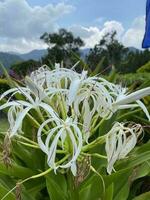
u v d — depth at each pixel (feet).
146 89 1.74
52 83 1.88
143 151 1.95
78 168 1.56
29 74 2.26
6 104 1.74
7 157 1.68
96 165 1.92
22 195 1.81
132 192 2.06
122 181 1.77
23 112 1.68
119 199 1.76
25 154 2.09
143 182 2.16
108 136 1.64
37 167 2.09
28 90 1.82
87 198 1.77
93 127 1.77
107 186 1.73
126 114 2.29
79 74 1.90
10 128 1.73
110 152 1.63
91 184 1.75
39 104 1.70
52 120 1.61
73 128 1.64
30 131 2.09
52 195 1.76
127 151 1.63
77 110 1.72
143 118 2.60
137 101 1.80
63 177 1.92
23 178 1.96
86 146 1.68
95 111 1.87
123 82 2.64
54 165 1.56
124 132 1.63
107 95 1.75
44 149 1.56
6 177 1.96
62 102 1.77
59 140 1.70
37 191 2.00
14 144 2.06
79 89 1.73
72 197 1.66
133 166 1.69
